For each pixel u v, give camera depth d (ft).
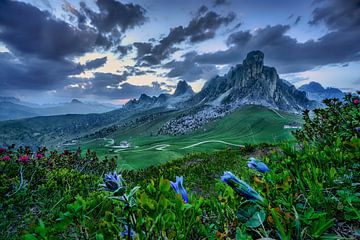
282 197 6.27
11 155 25.50
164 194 5.87
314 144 12.88
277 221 4.43
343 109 14.38
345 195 5.67
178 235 5.09
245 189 5.16
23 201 13.69
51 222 7.91
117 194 4.87
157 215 5.16
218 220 6.33
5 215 11.60
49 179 18.66
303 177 7.05
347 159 7.22
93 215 6.84
